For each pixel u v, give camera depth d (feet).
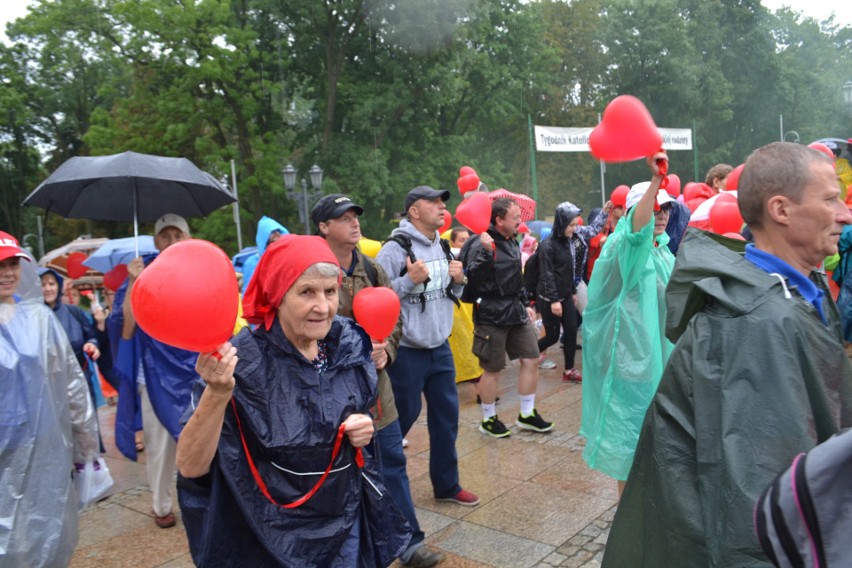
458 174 93.25
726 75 139.23
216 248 5.61
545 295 21.91
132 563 12.47
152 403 13.52
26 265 11.69
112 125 89.71
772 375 5.11
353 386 6.95
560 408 20.34
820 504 3.47
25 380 10.27
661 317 10.62
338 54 89.15
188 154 92.02
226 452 6.15
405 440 18.33
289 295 6.42
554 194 122.11
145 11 78.38
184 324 5.24
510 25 99.09
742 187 5.98
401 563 11.45
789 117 143.74
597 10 131.85
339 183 85.40
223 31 81.71
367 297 10.28
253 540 6.38
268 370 6.47
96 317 17.61
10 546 9.80
